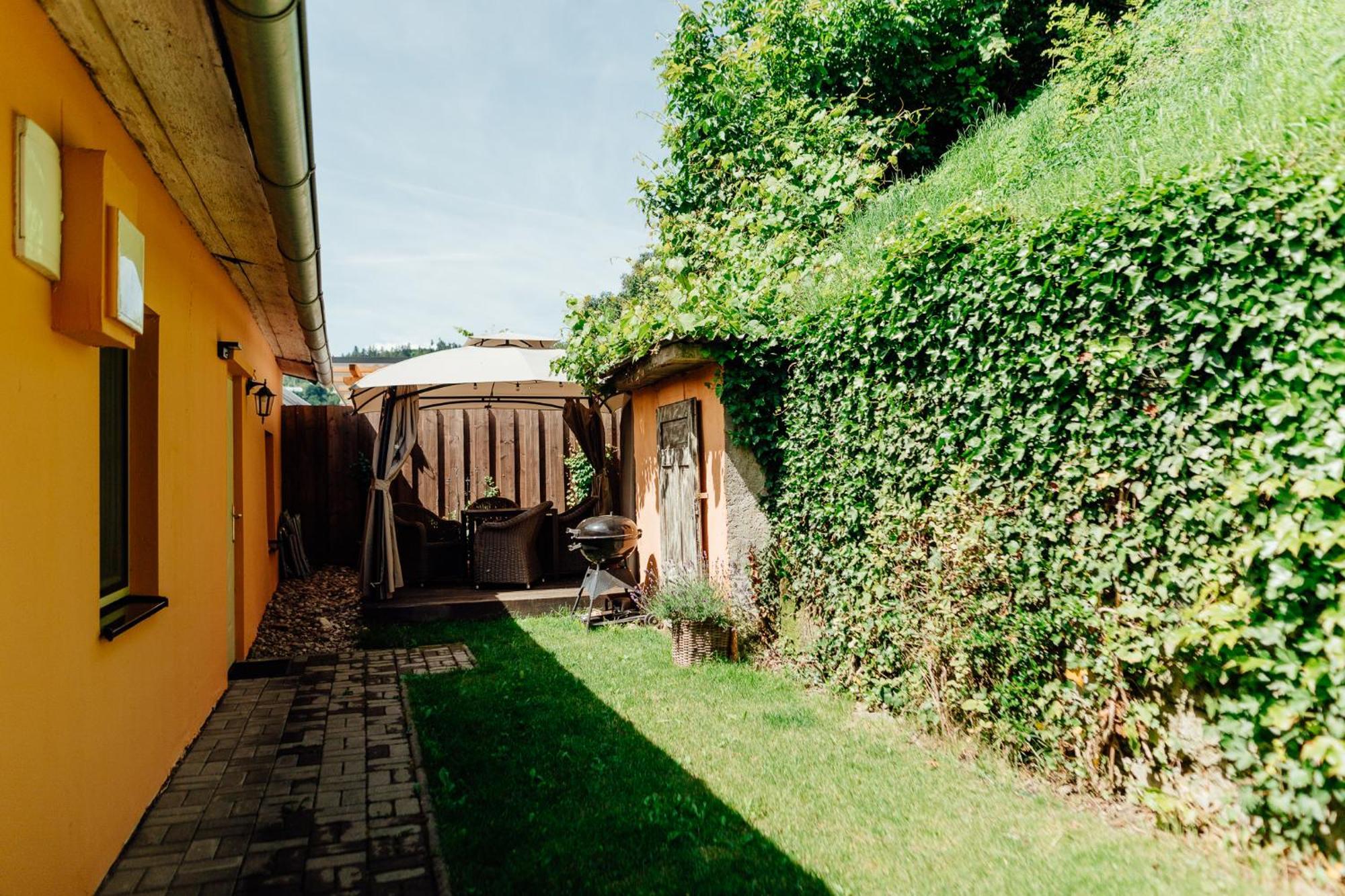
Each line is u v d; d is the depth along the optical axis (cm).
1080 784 364
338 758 434
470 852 329
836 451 554
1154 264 322
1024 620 382
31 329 240
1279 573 277
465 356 945
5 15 227
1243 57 613
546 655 674
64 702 258
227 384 607
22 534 227
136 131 350
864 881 300
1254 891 277
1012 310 389
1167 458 317
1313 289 272
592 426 1071
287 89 282
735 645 650
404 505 1053
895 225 609
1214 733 304
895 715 488
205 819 356
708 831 345
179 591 427
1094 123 716
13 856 216
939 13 1095
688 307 660
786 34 1130
